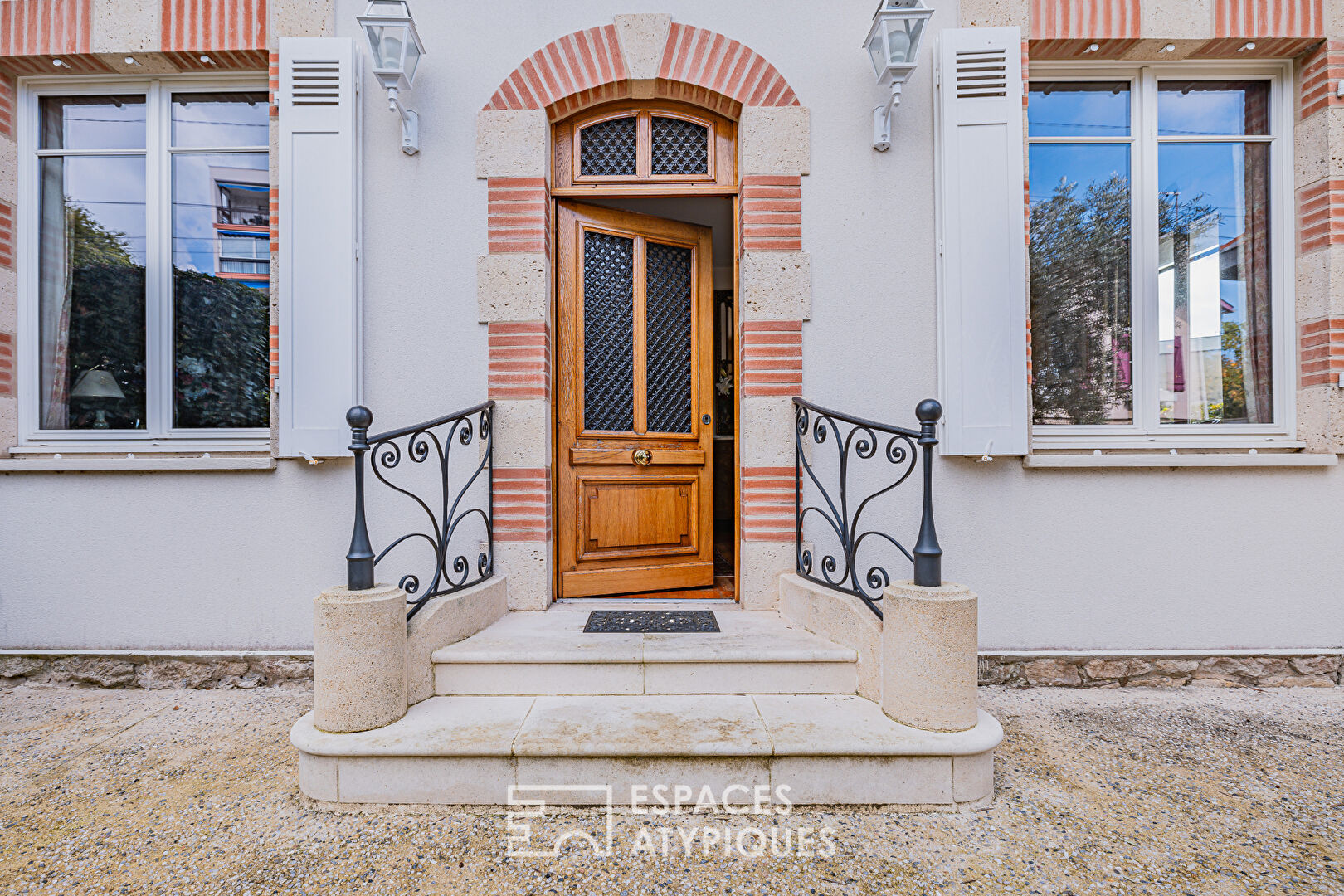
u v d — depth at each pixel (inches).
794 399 118.0
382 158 124.3
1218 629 120.7
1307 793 84.9
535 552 122.0
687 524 142.7
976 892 67.2
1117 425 130.2
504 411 122.3
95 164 134.0
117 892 67.0
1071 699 115.4
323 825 78.4
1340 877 68.9
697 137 132.5
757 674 97.7
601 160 132.2
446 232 124.3
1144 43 123.0
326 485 122.2
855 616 98.2
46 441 130.0
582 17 124.8
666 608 125.0
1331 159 120.7
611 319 137.3
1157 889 67.3
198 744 99.0
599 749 80.4
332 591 87.0
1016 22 122.0
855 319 123.7
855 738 82.3
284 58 119.3
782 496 122.8
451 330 124.0
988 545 121.3
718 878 69.6
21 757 94.8
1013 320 118.7
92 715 109.3
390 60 115.2
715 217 185.2
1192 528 121.0
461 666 97.5
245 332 133.7
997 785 87.0
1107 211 131.7
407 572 122.6
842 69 124.8
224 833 76.7
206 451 129.4
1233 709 110.6
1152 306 130.7
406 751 80.3
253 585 121.9
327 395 119.4
